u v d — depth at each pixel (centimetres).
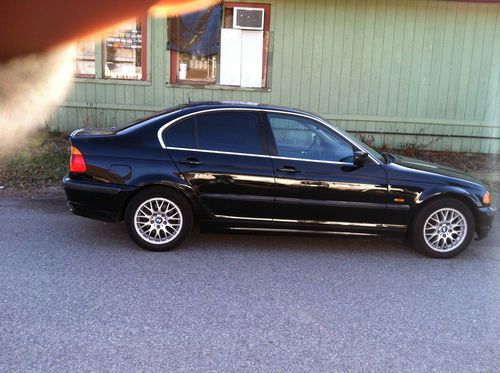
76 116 1052
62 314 375
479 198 535
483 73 1045
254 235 582
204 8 1009
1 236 552
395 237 539
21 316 369
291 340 352
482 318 398
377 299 427
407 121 1062
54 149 934
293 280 461
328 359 329
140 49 1030
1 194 731
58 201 709
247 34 1022
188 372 308
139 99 1049
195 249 534
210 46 1024
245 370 312
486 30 1025
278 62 1033
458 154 1059
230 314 387
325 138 530
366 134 1066
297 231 531
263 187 515
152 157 511
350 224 530
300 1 1005
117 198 508
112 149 512
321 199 520
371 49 1030
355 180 521
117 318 372
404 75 1043
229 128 524
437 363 330
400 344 352
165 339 345
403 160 575
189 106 538
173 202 513
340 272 488
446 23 1021
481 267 520
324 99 1049
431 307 416
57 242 539
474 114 1063
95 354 323
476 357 339
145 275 456
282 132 527
